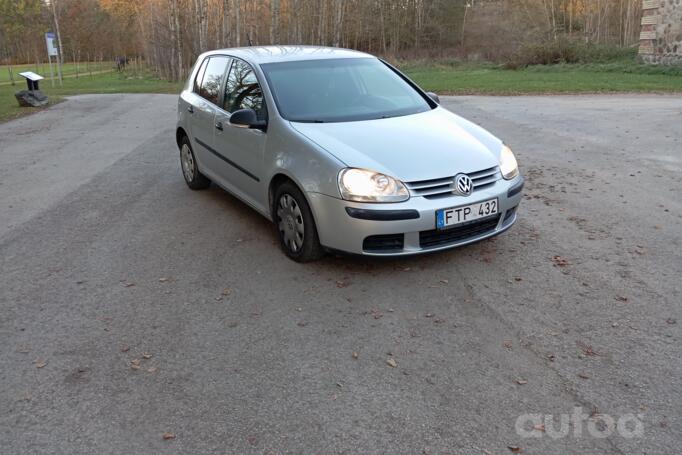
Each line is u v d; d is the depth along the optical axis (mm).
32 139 11094
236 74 5688
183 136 6953
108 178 7695
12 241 5379
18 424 2854
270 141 4809
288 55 5602
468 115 12922
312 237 4438
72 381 3203
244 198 5520
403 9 50250
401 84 5695
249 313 3922
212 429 2789
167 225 5734
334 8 35062
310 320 3803
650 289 4145
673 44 22812
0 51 48656
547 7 43375
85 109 15875
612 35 38719
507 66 29531
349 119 4871
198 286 4348
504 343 3482
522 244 5023
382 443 2670
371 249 4164
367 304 3994
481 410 2889
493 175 4449
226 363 3344
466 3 51094
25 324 3840
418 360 3328
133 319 3877
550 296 4059
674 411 2850
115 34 68375
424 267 4555
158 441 2717
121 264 4793
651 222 5535
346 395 3025
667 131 9992
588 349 3402
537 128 10906
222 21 36375
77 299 4180
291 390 3080
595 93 16781
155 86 26641
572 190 6699
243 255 4906
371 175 4070
